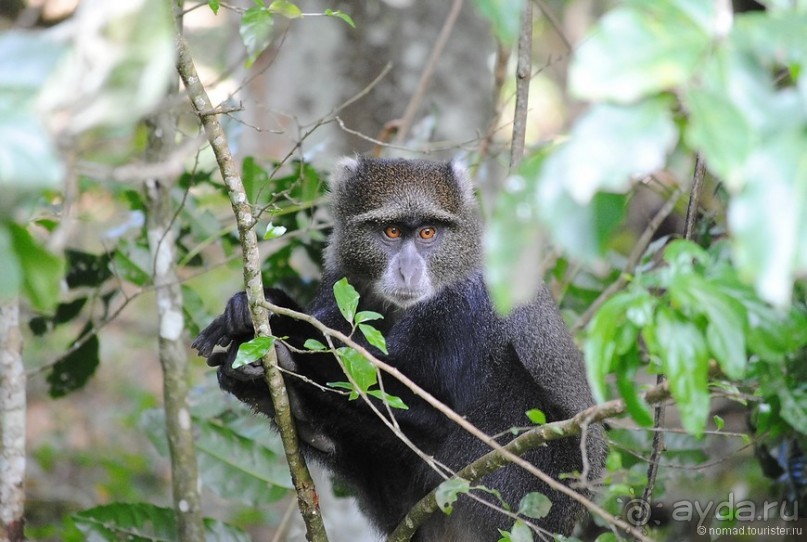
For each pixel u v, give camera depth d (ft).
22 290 17.28
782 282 14.01
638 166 14.67
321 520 29.99
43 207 36.55
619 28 14.76
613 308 19.20
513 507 36.83
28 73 14.53
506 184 15.76
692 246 19.90
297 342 35.12
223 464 41.68
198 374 62.85
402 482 38.58
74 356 43.45
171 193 41.73
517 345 37.91
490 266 15.44
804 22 14.89
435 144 47.21
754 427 37.35
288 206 42.39
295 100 57.47
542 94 89.15
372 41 57.36
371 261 39.45
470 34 59.67
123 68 14.83
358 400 35.86
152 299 76.79
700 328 19.35
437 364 37.76
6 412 32.71
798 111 14.52
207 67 64.64
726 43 14.84
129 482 59.00
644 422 20.97
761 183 14.23
